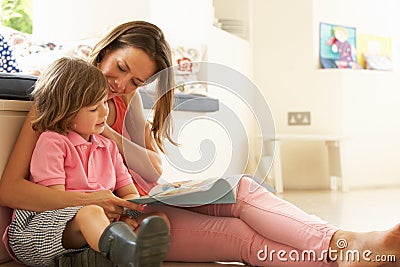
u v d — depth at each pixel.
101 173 1.95
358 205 3.92
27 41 3.46
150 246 1.43
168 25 4.06
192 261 1.99
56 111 1.85
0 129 1.88
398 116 5.75
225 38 4.81
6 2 4.15
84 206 1.72
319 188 5.52
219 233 1.93
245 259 1.91
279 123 5.64
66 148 1.86
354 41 5.87
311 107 5.58
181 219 1.97
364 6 5.95
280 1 5.62
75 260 1.71
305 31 5.58
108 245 1.51
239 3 5.55
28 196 1.81
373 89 5.64
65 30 3.89
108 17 3.84
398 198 4.45
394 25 6.09
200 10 4.33
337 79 5.52
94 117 1.89
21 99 1.98
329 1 5.74
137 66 2.03
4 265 1.92
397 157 5.75
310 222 1.80
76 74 1.87
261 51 5.67
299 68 5.59
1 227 1.92
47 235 1.73
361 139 5.59
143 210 1.99
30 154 1.87
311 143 5.55
